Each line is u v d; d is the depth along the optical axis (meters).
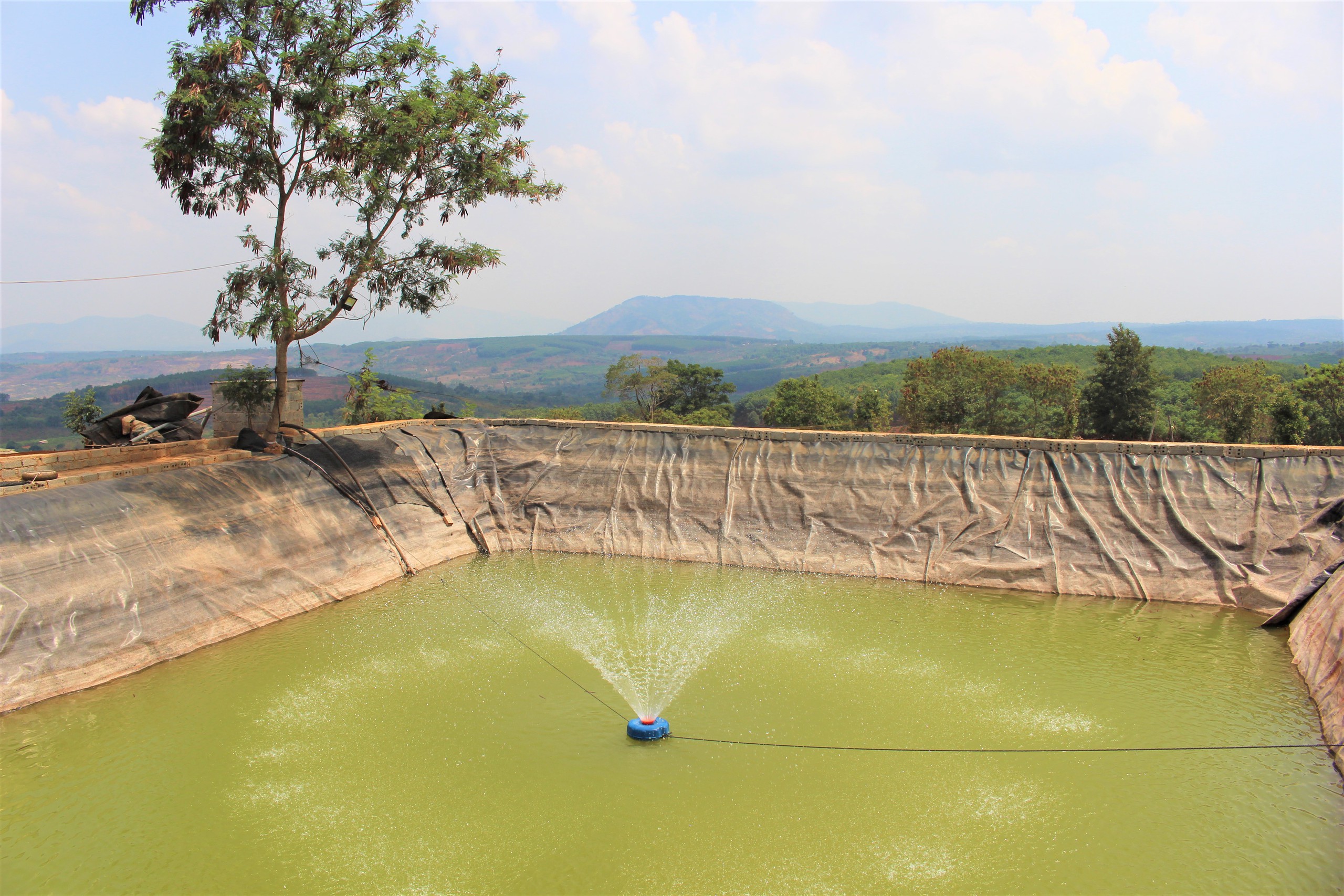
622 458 24.86
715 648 15.95
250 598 16.94
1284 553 18.08
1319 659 14.09
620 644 16.16
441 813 10.35
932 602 18.62
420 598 18.89
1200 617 17.44
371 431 24.27
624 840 9.80
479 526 23.88
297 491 20.00
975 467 21.53
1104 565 19.27
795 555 21.53
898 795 10.82
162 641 14.95
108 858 9.41
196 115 18.28
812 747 12.05
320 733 12.39
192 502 17.39
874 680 14.42
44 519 14.60
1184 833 9.96
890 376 116.19
